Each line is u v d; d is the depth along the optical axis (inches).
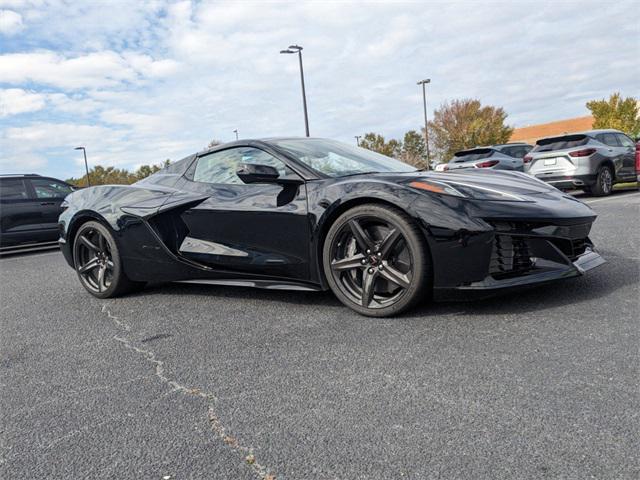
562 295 112.2
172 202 141.7
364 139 1353.3
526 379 73.8
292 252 122.1
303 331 105.3
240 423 68.4
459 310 108.7
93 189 165.5
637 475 50.8
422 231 103.1
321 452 59.7
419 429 62.9
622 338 85.6
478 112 1412.4
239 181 135.6
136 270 150.4
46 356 103.6
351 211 111.5
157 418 71.9
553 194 115.6
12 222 342.0
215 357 94.7
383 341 95.0
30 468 61.5
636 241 172.1
